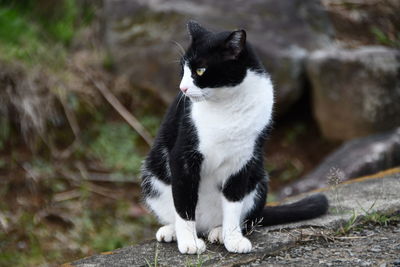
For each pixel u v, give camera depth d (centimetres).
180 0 794
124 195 648
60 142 709
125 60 782
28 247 560
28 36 807
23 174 658
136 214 616
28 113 705
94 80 776
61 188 648
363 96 719
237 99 348
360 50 752
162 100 766
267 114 361
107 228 595
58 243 568
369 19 912
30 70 750
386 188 465
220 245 369
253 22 773
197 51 350
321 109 743
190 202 359
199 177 362
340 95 726
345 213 409
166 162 384
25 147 695
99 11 865
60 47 812
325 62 723
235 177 361
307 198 416
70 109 734
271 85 368
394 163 666
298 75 737
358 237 369
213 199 381
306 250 352
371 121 721
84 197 638
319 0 868
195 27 372
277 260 338
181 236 357
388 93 723
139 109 761
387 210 410
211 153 352
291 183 677
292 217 400
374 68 716
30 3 859
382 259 327
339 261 328
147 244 374
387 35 895
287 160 731
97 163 692
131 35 782
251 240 365
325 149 742
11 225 589
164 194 393
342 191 466
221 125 345
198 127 347
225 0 800
